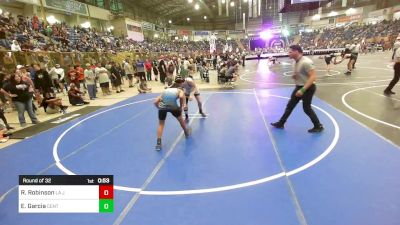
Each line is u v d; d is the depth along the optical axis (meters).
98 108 10.02
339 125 6.06
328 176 3.85
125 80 19.00
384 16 43.00
